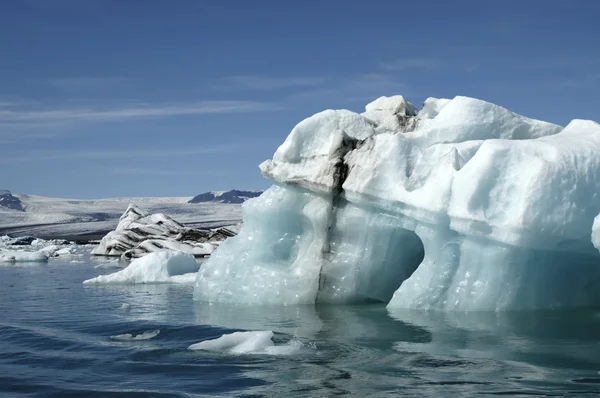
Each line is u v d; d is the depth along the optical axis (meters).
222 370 6.45
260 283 11.47
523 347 7.25
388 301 11.31
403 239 11.08
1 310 11.73
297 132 11.71
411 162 10.57
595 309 9.69
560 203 8.82
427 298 9.94
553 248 9.05
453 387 5.66
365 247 10.95
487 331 8.18
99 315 10.77
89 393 5.67
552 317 9.05
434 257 9.99
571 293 9.91
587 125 10.59
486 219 9.02
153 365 6.73
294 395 5.50
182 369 6.53
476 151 10.37
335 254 11.13
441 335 8.02
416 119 11.83
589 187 8.99
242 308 10.97
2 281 18.89
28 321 10.17
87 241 61.34
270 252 11.81
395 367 6.45
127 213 35.97
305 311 10.37
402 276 11.28
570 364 6.44
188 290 15.11
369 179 10.45
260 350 7.33
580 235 8.92
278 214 11.69
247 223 12.22
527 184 8.86
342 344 7.64
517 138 11.24
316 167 11.29
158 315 10.48
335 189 10.98
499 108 11.27
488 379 5.91
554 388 5.57
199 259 28.33
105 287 16.31
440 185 9.59
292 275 11.28
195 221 101.25
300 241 11.74
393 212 10.50
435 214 9.60
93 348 7.73
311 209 11.30
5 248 43.94
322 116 11.85
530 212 8.73
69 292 15.12
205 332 8.64
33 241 53.19
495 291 9.47
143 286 16.41
